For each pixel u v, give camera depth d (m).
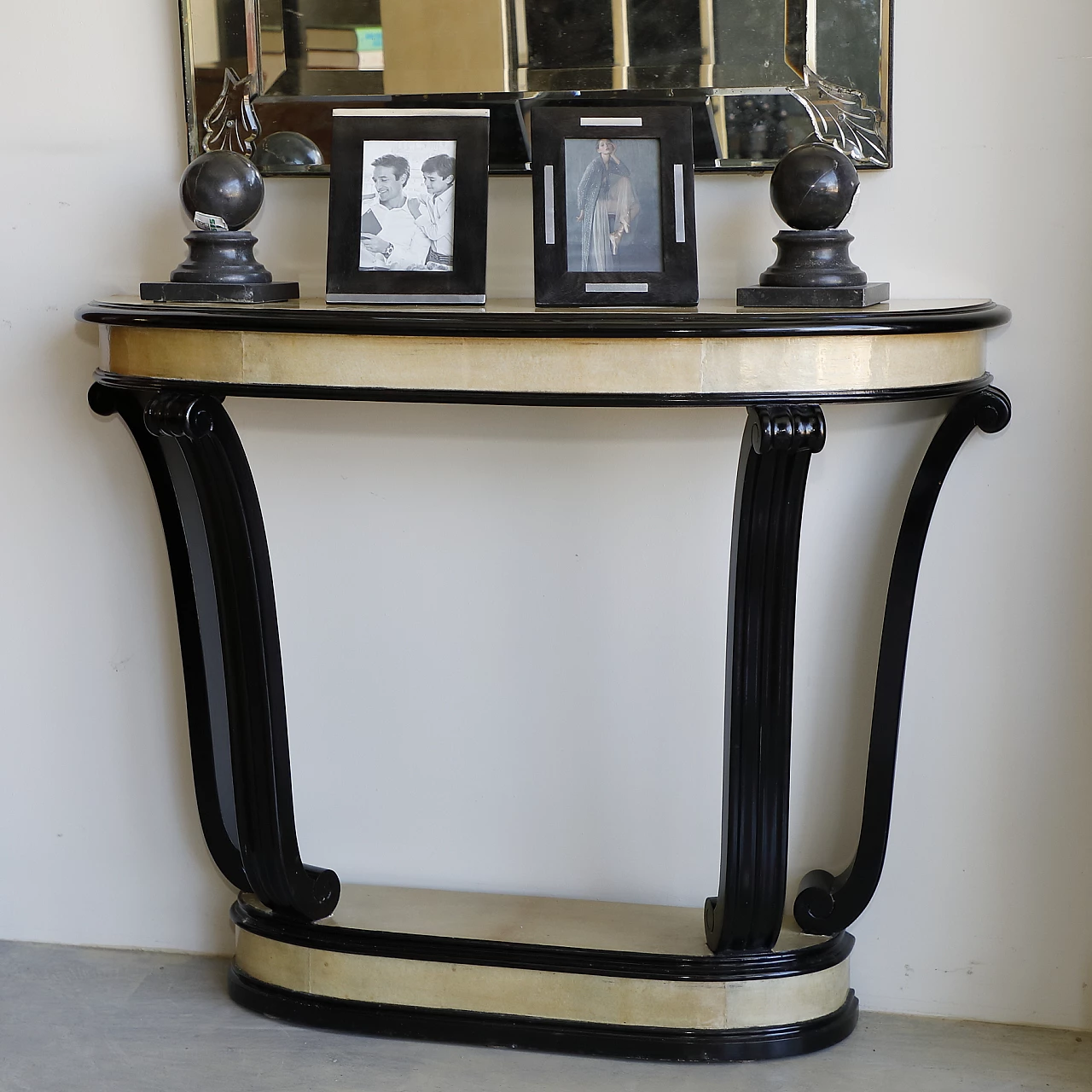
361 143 1.65
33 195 1.92
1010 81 1.68
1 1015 1.90
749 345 1.43
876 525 1.83
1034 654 1.81
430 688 1.96
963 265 1.73
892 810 1.88
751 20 1.69
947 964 1.90
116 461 1.97
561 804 1.96
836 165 1.53
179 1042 1.83
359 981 1.84
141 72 1.86
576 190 1.58
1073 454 1.75
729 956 1.75
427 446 1.89
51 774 2.08
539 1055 1.79
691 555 1.86
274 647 1.78
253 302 1.63
